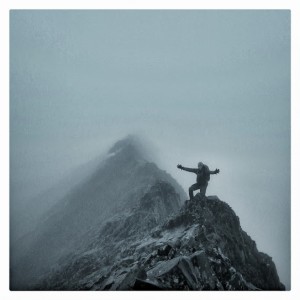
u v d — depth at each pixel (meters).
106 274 22.88
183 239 22.08
